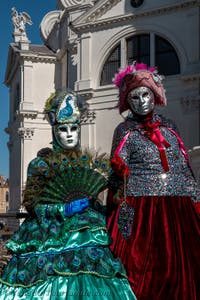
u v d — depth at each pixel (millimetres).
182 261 3639
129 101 3977
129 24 26250
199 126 23969
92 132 26734
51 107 3988
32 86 34906
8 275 3654
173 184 3830
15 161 37875
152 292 3574
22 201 3871
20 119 34875
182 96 24438
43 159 3857
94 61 27062
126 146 3883
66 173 3818
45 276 3557
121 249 3719
